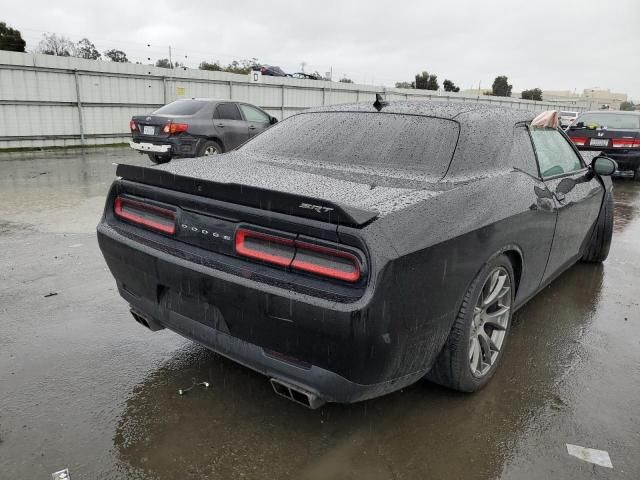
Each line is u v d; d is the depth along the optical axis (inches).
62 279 165.6
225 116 421.7
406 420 97.7
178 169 106.6
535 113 138.6
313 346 78.4
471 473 84.4
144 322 107.9
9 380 107.6
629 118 429.7
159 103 688.4
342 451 88.8
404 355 83.3
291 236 80.4
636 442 93.0
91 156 518.3
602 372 117.3
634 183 422.9
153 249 95.9
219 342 90.7
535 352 125.9
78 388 105.6
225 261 86.9
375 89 994.7
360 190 90.3
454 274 88.1
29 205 276.7
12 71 550.3
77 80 601.3
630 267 197.3
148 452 87.4
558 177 136.5
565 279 181.3
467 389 103.4
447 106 121.8
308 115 135.3
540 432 95.2
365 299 73.4
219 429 93.9
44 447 87.8
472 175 102.4
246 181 94.6
